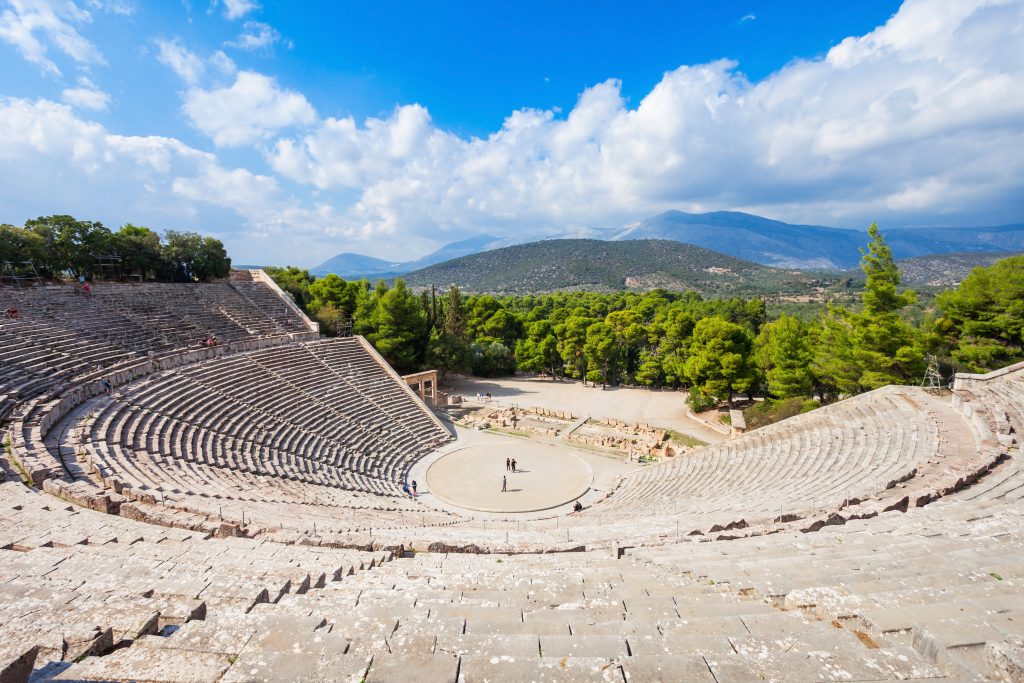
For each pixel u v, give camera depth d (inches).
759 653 197.8
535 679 186.2
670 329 2549.2
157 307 1806.1
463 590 362.6
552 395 2497.5
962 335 1537.9
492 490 1316.4
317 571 400.5
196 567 381.1
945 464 773.9
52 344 1267.2
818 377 1756.9
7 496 608.4
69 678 187.2
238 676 184.1
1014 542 388.5
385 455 1492.4
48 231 1764.3
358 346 2130.9
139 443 971.3
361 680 182.9
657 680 182.5
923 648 197.2
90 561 376.8
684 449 1590.8
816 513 619.8
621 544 563.2
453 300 3004.4
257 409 1386.6
